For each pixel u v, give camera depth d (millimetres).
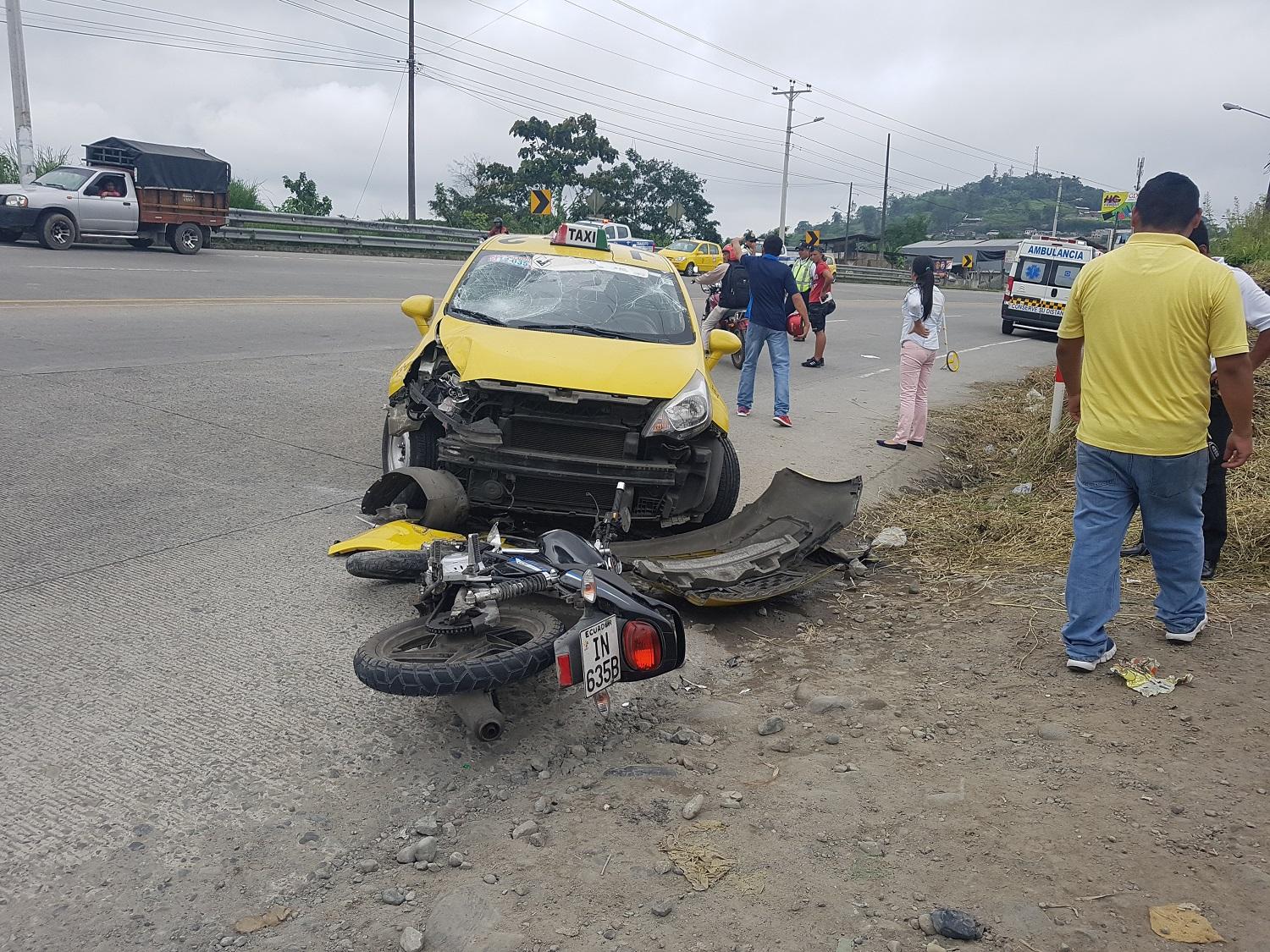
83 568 5414
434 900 3018
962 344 22484
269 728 3969
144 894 3016
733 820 3461
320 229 29266
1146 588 5508
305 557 5805
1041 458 9117
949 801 3549
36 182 21188
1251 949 2781
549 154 50281
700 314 20531
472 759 3846
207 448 7883
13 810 3361
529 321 6488
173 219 22609
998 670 4656
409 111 40625
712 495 6109
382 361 12234
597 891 3070
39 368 9938
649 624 3828
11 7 22906
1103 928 2871
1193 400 4242
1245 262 21734
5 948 2773
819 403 12336
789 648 5059
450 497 5434
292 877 3127
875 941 2846
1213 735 3947
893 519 7457
